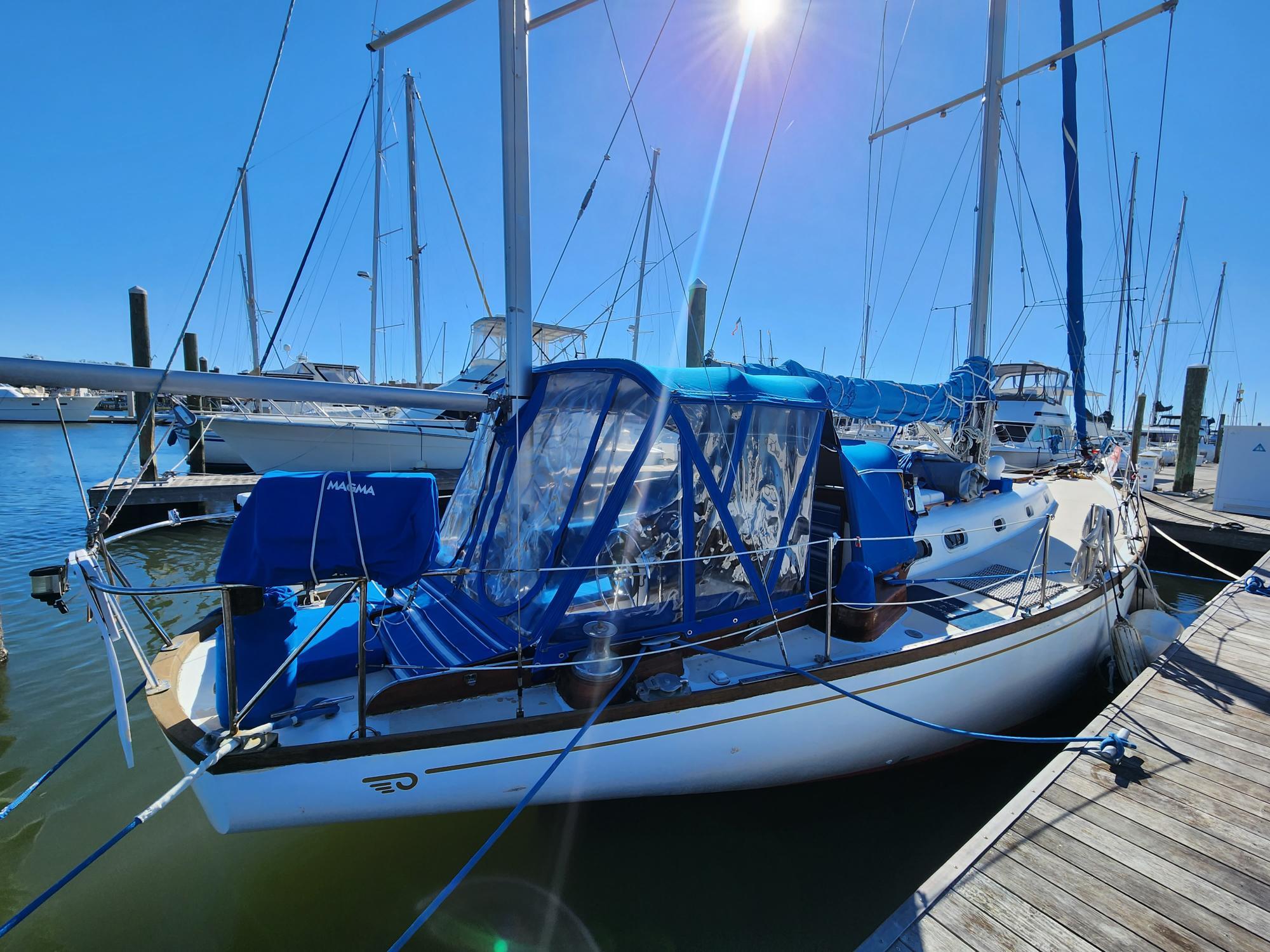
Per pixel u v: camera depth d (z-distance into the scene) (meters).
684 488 3.07
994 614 4.12
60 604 2.35
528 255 3.25
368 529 2.28
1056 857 2.58
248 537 2.20
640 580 3.02
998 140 5.80
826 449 3.87
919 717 3.49
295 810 2.41
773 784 3.24
